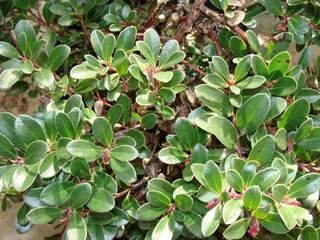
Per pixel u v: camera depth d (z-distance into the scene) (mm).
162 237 161
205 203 166
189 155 177
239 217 154
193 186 168
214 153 173
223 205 151
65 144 160
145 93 179
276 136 167
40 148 158
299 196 154
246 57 177
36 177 169
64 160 161
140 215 166
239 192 155
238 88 175
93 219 169
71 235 156
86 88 187
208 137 177
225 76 178
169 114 182
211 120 164
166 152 175
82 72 179
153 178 175
